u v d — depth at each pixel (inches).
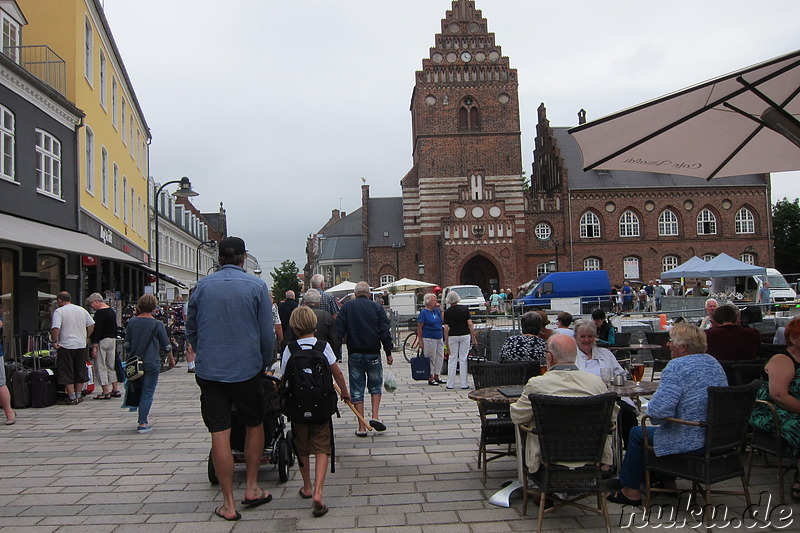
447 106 2076.8
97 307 525.0
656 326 713.0
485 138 2074.3
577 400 206.4
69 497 253.0
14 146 628.7
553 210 2098.9
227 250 248.4
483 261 2055.9
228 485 227.8
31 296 674.8
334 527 217.2
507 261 1945.1
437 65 2080.5
